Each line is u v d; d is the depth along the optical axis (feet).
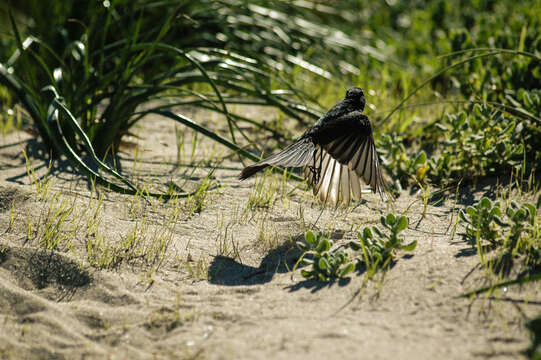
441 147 39.78
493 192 32.22
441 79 50.55
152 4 46.65
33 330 19.88
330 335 18.66
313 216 30.04
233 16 52.29
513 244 23.32
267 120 46.83
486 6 63.62
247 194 33.06
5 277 23.75
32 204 29.17
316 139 21.63
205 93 42.91
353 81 53.88
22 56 37.86
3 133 41.14
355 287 21.91
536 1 58.03
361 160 20.33
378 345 18.01
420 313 19.89
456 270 22.24
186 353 18.47
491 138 34.30
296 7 58.34
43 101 40.81
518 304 19.92
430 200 32.45
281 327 19.42
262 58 51.83
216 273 24.45
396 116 44.55
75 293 22.97
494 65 43.37
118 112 37.17
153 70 46.80
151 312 21.12
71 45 41.50
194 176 35.73
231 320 20.36
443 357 17.35
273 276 24.08
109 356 18.65
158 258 25.46
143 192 32.42
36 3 47.55
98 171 35.32
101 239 26.32
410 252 24.14
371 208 31.12
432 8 64.80
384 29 66.33
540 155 33.42
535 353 16.66
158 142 42.06
